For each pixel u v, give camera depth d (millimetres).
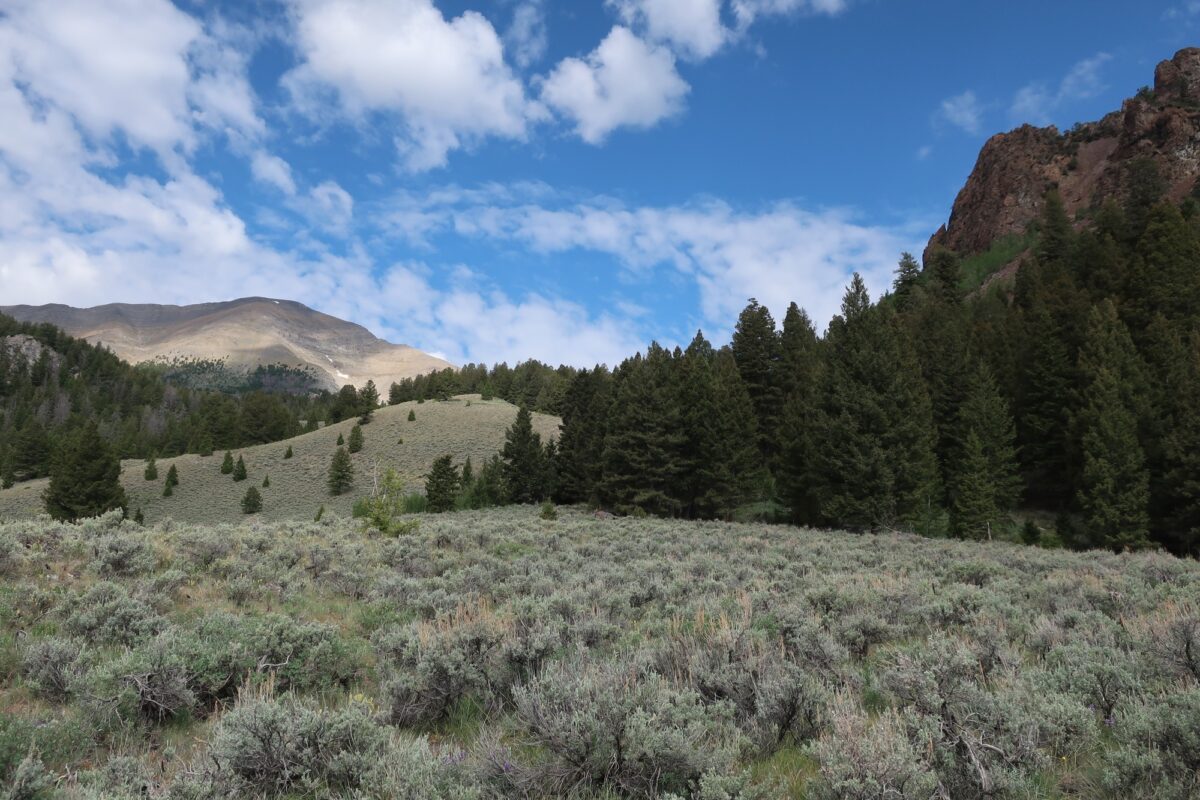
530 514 47781
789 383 60719
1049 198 86688
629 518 42781
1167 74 127312
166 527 19141
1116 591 11180
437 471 63875
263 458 112562
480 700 5965
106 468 63844
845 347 48719
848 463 38656
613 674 5035
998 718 4383
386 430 121875
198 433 136000
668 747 3910
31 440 115250
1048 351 48500
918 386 46594
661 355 71500
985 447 43125
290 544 16328
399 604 10492
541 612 8078
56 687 5543
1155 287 51969
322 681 6379
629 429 52344
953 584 12078
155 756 4703
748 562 16328
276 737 4176
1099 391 39875
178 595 9773
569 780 4047
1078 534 39000
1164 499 36594
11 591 8539
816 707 5035
